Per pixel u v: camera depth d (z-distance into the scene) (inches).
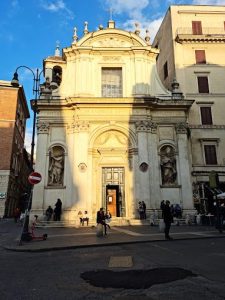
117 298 185.0
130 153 1022.4
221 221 642.8
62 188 960.9
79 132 996.6
